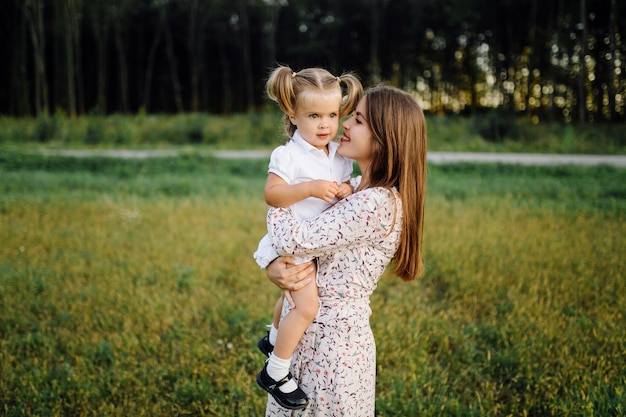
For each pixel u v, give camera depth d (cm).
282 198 191
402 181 192
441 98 3766
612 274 502
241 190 995
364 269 191
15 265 548
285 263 190
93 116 2188
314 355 190
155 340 371
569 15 2606
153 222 738
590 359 339
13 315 412
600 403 287
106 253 594
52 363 355
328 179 202
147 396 309
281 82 197
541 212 780
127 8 3528
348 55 3944
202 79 4081
